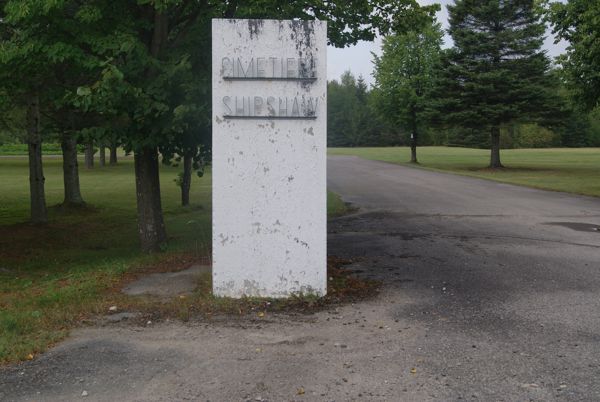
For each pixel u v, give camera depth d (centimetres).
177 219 1644
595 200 1703
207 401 400
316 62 612
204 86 815
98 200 2192
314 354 484
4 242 1328
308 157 629
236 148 624
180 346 504
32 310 612
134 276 781
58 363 467
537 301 644
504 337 524
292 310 605
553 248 972
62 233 1469
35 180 1556
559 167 3469
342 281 731
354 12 1102
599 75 1872
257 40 609
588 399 398
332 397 404
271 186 631
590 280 743
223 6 943
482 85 3294
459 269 815
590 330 543
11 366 461
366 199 1822
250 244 637
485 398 401
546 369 450
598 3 1695
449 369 451
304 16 991
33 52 838
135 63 836
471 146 8469
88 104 768
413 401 397
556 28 1995
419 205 1644
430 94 3572
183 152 982
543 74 3331
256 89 616
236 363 466
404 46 3991
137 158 1015
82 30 849
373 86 4253
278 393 412
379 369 452
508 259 884
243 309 605
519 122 3400
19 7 771
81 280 770
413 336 527
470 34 3372
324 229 640
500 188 2119
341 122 10194
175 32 1062
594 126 8644
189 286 711
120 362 469
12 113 1823
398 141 9819
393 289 698
